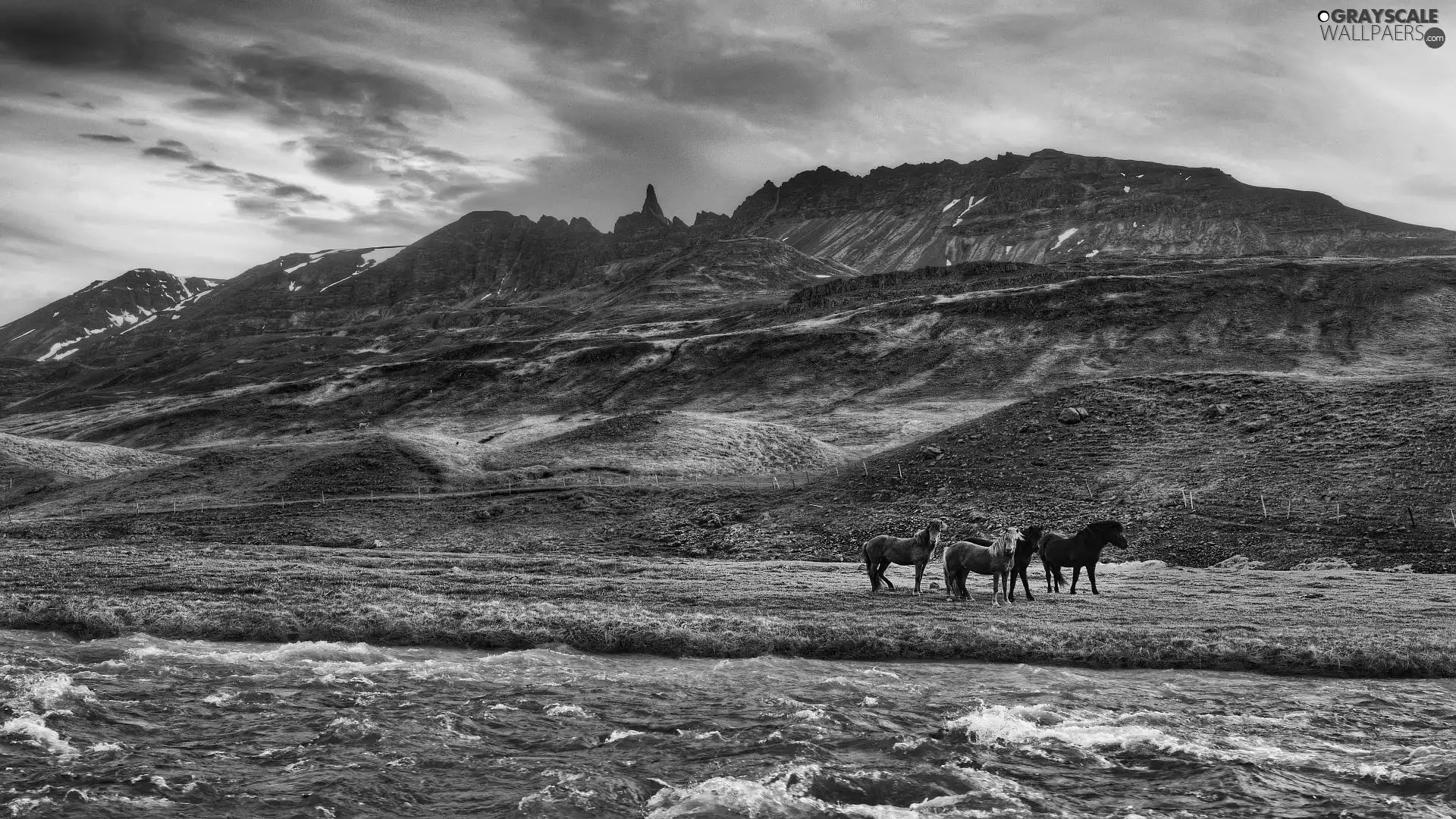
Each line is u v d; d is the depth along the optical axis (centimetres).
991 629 2825
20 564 4159
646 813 1327
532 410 19375
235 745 1606
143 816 1265
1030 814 1327
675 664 2552
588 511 7912
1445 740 1709
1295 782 1469
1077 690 2173
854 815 1320
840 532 7019
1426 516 6012
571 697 2005
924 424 14012
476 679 2208
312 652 2533
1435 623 3050
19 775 1417
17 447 12938
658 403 18625
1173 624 2986
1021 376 17375
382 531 7594
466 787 1418
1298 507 6419
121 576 3869
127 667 2242
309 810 1296
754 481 8638
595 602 3397
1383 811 1324
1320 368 15438
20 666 2202
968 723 1770
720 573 4544
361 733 1670
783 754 1573
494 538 7356
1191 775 1493
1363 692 2158
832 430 14088
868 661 2638
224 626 2928
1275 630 2855
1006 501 7206
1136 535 6362
